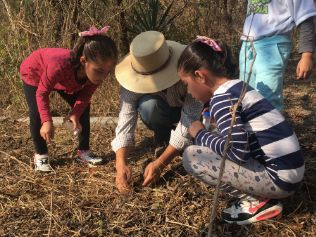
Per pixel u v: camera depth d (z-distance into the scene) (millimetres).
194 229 1741
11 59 3771
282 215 1786
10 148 2834
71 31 3648
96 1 4062
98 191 2139
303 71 2076
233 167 1613
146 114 2344
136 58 1948
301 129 2984
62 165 2531
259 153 1563
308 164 2285
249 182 1598
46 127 2098
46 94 2141
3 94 3938
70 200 2037
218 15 5832
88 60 1938
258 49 2268
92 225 1813
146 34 2035
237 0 6254
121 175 2045
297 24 2094
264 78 2254
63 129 3252
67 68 2025
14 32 3592
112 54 1937
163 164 2104
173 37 4570
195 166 1694
